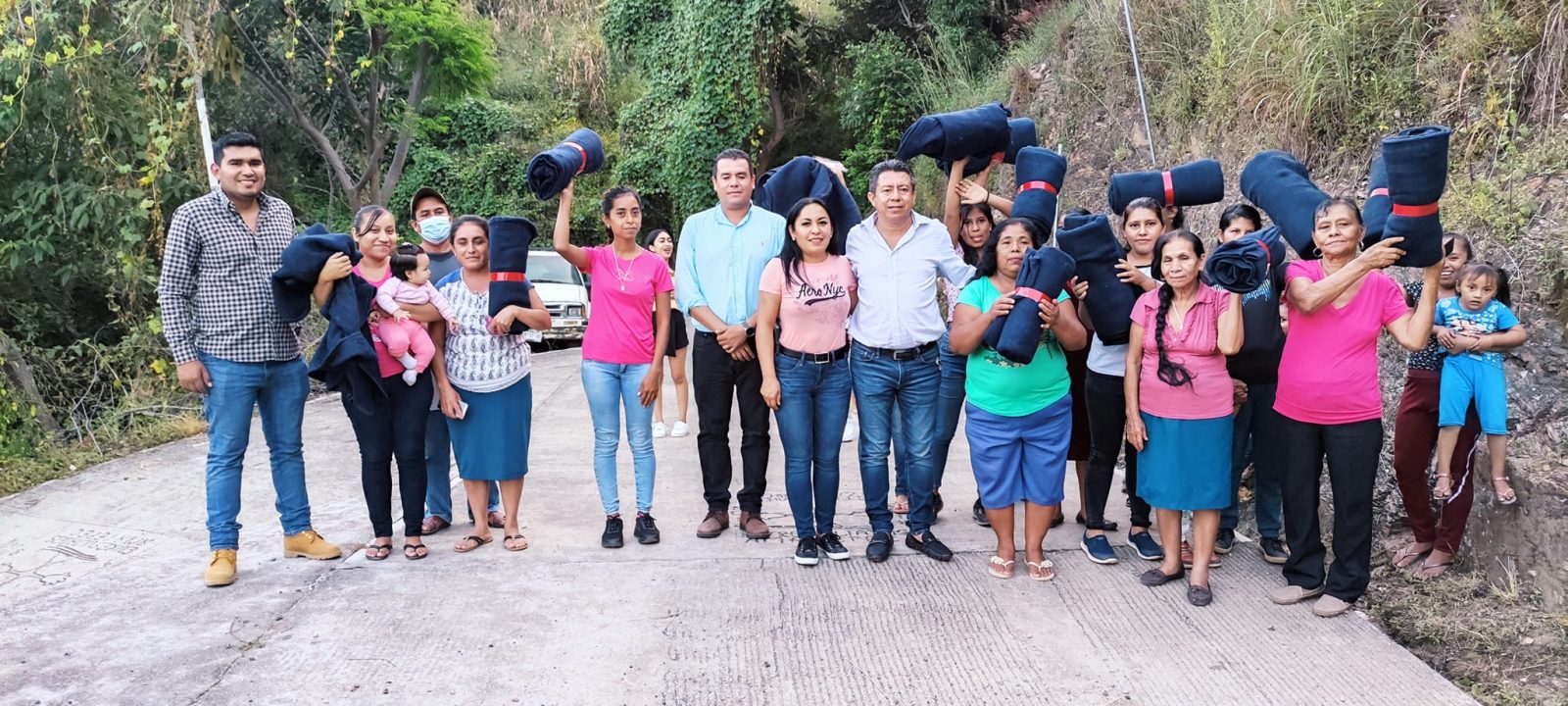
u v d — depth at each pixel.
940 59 13.25
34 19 7.13
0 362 7.00
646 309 4.40
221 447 3.99
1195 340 3.66
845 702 3.04
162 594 3.88
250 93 13.62
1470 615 3.49
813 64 17.39
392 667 3.26
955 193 4.61
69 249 8.21
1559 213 4.11
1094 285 3.94
